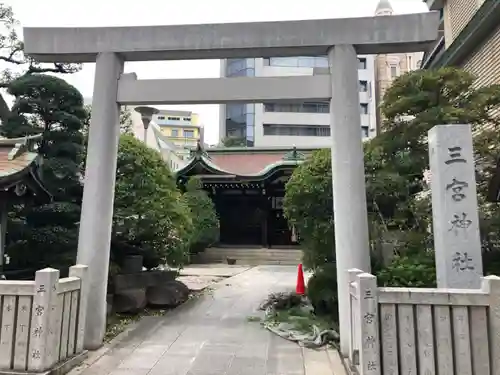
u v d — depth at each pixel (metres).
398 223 8.01
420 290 4.24
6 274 7.14
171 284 9.34
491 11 9.41
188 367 5.24
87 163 6.27
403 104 7.68
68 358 5.13
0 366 4.54
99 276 6.07
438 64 13.20
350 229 5.75
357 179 5.86
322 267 7.58
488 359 4.08
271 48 6.30
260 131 44.91
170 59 6.71
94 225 6.11
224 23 6.31
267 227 24.67
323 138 45.25
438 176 5.15
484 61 10.66
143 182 8.49
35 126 8.40
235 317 8.00
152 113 14.83
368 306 4.20
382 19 6.10
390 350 4.16
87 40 6.46
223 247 23.36
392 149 7.89
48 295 4.61
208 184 23.45
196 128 69.94
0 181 6.46
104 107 6.33
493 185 6.54
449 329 4.16
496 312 4.12
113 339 6.44
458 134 5.18
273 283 12.73
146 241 8.91
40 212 7.84
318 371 5.09
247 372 5.07
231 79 6.34
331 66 6.23
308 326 6.89
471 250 4.93
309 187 7.61
